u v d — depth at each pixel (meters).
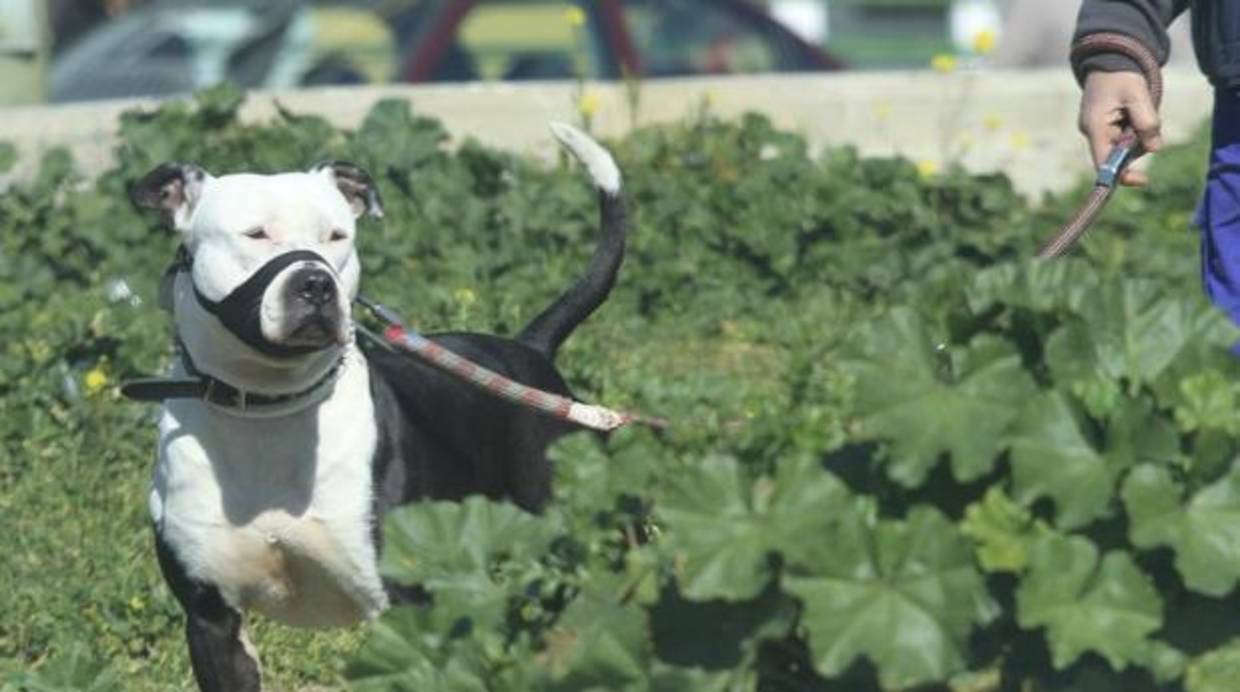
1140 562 7.25
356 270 9.85
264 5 27.80
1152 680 7.30
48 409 14.71
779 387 15.41
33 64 24.09
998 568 7.03
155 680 11.73
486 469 10.54
